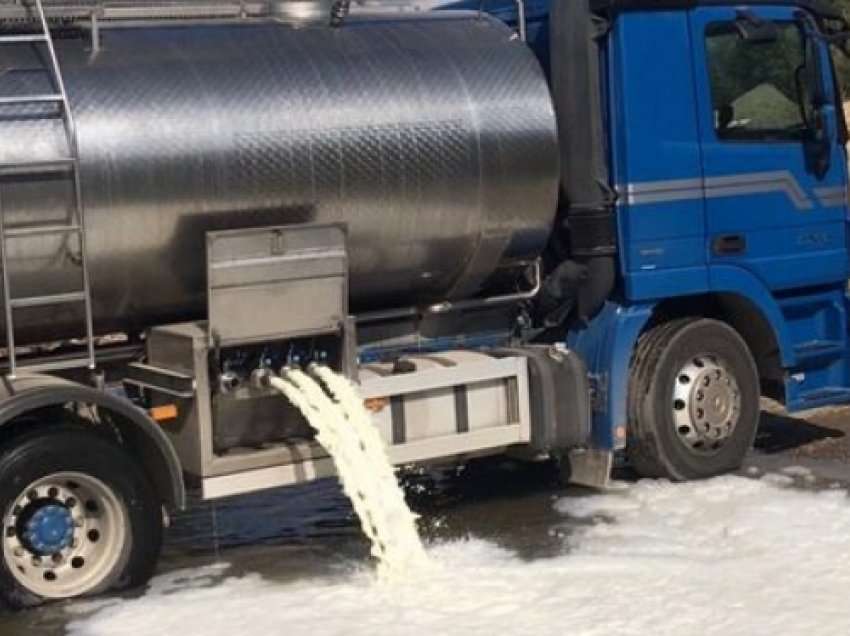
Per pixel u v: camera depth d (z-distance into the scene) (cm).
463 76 989
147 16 941
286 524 1039
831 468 1117
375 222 962
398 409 970
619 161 1046
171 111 897
